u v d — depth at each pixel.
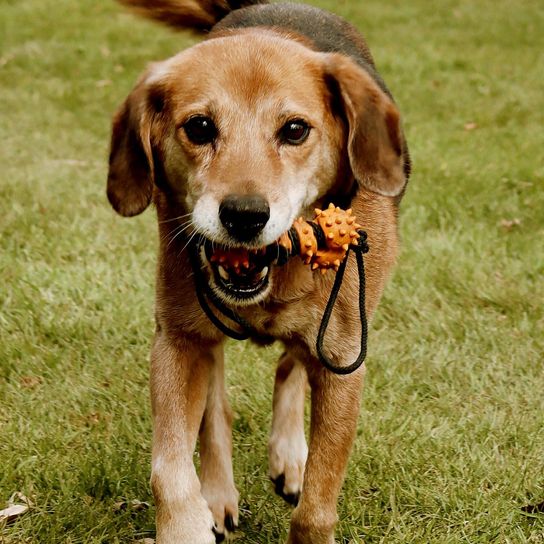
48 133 2.89
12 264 1.91
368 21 4.96
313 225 1.31
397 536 1.42
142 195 1.36
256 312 1.35
